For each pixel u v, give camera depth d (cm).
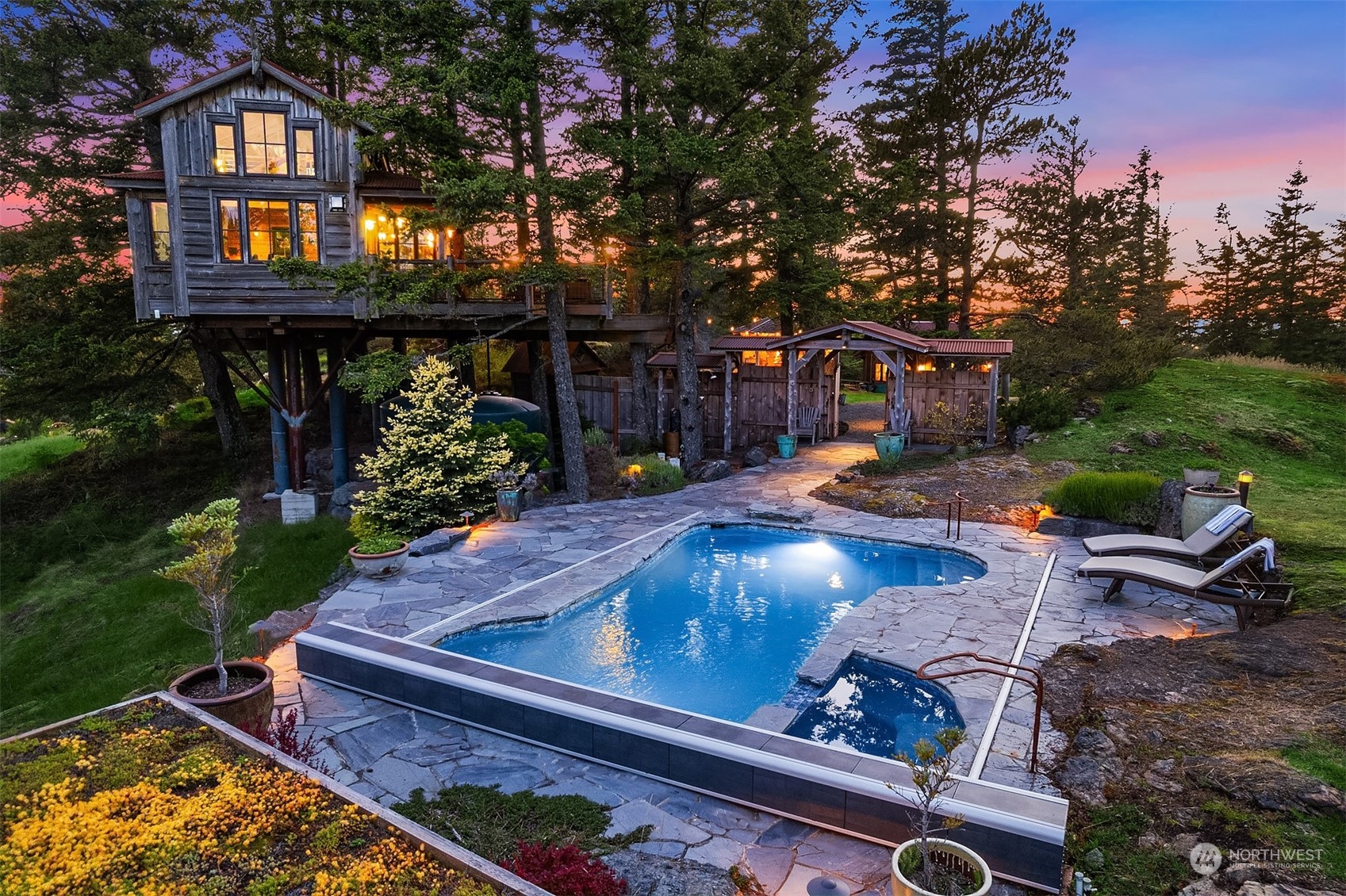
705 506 1769
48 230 2227
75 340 2166
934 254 3303
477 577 1235
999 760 639
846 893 499
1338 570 977
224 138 1820
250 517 2052
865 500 1745
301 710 814
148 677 1205
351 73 1762
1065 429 2148
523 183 1592
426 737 749
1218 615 992
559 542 1460
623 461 2136
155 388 2408
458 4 1664
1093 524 1423
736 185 1908
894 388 2298
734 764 619
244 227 1845
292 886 423
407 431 1641
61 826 466
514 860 523
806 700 792
